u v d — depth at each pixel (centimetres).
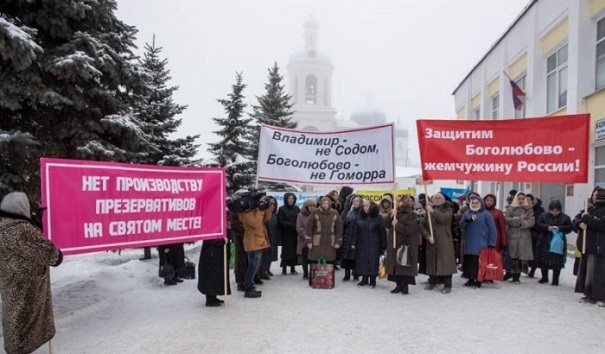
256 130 2262
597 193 687
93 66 704
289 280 916
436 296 755
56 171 504
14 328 419
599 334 548
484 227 823
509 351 489
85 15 740
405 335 541
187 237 633
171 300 724
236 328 567
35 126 745
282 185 2264
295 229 977
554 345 509
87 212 528
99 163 541
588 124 752
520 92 1817
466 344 510
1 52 587
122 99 830
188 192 636
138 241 578
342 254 918
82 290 742
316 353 480
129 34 839
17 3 686
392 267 790
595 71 1341
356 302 710
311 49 7256
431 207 801
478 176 797
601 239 677
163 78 1356
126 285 820
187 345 504
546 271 873
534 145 775
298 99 7081
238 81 1869
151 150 954
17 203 442
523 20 1847
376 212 835
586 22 1349
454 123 809
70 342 513
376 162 835
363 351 486
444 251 779
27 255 426
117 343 510
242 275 810
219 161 1816
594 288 687
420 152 819
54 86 707
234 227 818
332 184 853
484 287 835
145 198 587
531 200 893
